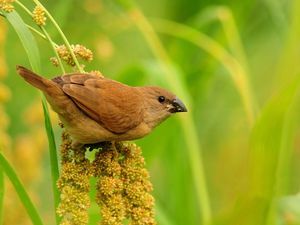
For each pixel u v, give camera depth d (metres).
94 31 13.05
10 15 8.07
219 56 12.55
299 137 15.30
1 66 11.00
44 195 13.69
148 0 15.52
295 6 12.58
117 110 8.39
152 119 9.52
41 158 12.87
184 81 11.90
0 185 8.48
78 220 7.71
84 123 8.25
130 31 14.77
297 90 11.69
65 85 8.09
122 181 8.01
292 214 11.68
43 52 13.39
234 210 12.01
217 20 13.74
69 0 12.16
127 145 8.22
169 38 14.23
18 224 11.09
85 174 7.83
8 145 11.24
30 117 12.14
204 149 15.24
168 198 13.24
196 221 13.80
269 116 11.63
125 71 11.45
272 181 11.92
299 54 13.05
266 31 14.62
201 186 11.83
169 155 12.84
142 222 7.96
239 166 15.28
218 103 14.94
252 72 16.16
